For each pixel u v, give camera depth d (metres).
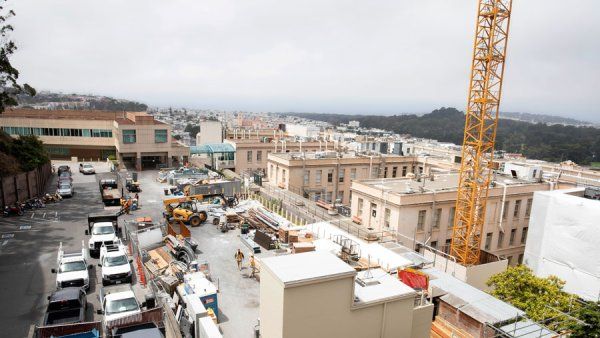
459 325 19.91
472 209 36.59
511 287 23.48
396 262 26.66
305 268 14.04
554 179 48.28
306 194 54.66
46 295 24.02
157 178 62.88
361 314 14.66
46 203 46.28
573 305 22.03
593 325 19.25
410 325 16.06
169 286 23.62
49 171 61.84
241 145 73.00
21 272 27.14
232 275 28.27
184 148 73.12
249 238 35.00
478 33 35.84
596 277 29.59
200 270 27.03
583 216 30.22
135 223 36.81
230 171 66.88
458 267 30.12
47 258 29.75
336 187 57.19
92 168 65.81
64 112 91.44
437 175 49.50
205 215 40.44
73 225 38.09
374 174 60.34
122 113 93.38
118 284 25.45
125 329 18.36
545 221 33.03
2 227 36.69
